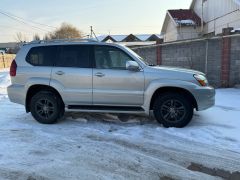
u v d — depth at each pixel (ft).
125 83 23.57
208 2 87.51
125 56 23.98
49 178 15.25
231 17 72.28
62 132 22.81
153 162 17.25
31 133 22.59
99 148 19.36
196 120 25.61
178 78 23.09
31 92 25.68
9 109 31.14
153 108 23.82
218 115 27.30
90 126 24.35
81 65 24.47
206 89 23.13
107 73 23.80
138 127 23.73
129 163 17.08
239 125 23.93
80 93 24.29
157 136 21.62
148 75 23.34
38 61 25.32
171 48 53.93
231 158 17.78
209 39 47.85
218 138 21.02
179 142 20.40
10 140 20.95
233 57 44.24
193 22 92.22
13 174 15.70
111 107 24.23
